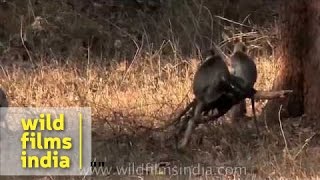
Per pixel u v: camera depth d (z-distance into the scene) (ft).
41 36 80.59
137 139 53.67
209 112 49.49
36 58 77.77
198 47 77.71
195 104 48.96
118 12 87.92
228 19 84.23
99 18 86.58
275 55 73.61
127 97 66.08
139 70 74.02
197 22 81.35
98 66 75.36
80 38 81.51
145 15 86.69
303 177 46.32
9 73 73.36
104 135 55.21
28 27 80.94
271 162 48.19
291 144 51.47
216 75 46.78
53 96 67.00
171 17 83.51
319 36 54.90
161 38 80.59
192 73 71.87
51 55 77.82
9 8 83.71
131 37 82.17
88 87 69.67
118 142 53.47
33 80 70.28
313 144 52.21
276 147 51.03
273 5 86.94
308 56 55.77
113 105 63.46
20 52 78.95
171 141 52.95
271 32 80.38
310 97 55.67
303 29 55.98
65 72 72.90
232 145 51.42
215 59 47.19
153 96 66.44
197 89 47.44
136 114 60.59
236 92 47.06
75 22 83.30
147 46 78.79
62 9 84.84
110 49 80.43
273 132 53.26
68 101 64.49
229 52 77.51
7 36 81.15
